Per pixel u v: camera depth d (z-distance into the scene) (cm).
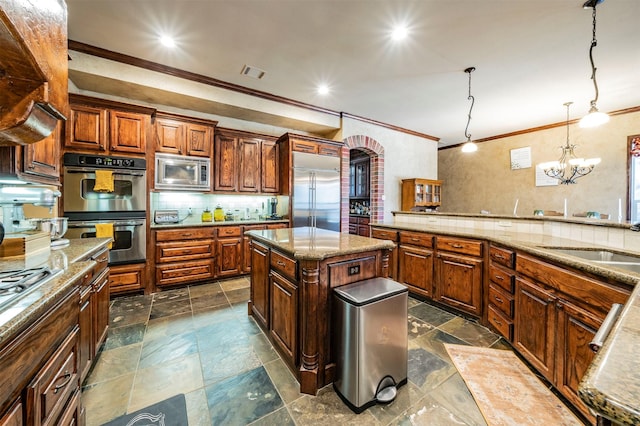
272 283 196
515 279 190
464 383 158
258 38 250
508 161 593
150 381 158
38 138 98
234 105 359
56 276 104
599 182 470
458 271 251
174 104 354
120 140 282
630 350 49
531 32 241
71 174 260
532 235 240
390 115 474
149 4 206
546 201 536
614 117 452
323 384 155
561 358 143
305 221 412
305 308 152
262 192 405
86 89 306
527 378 162
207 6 209
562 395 147
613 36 246
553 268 151
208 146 349
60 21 92
